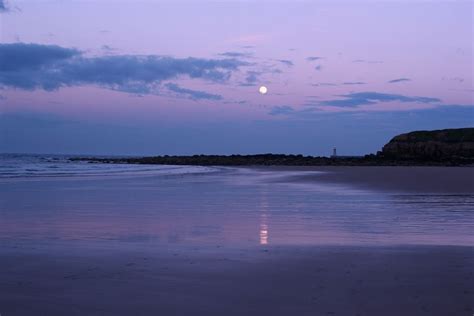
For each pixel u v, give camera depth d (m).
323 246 9.17
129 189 24.62
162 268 7.45
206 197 20.12
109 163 93.56
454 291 6.22
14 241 9.96
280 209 15.71
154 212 15.00
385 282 6.60
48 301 5.94
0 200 18.92
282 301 5.89
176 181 32.03
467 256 8.16
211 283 6.63
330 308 5.65
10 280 6.83
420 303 5.79
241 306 5.73
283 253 8.50
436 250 8.66
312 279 6.79
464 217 13.62
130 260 8.02
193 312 5.56
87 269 7.41
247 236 10.49
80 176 38.50
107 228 11.74
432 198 19.16
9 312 5.59
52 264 7.75
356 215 14.11
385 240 9.93
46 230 11.41
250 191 23.05
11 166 59.53
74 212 15.07
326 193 21.67
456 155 88.88
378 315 5.44
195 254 8.47
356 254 8.36
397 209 15.58
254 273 7.12
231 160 103.19
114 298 6.04
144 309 5.66
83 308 5.70
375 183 28.36
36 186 26.58
